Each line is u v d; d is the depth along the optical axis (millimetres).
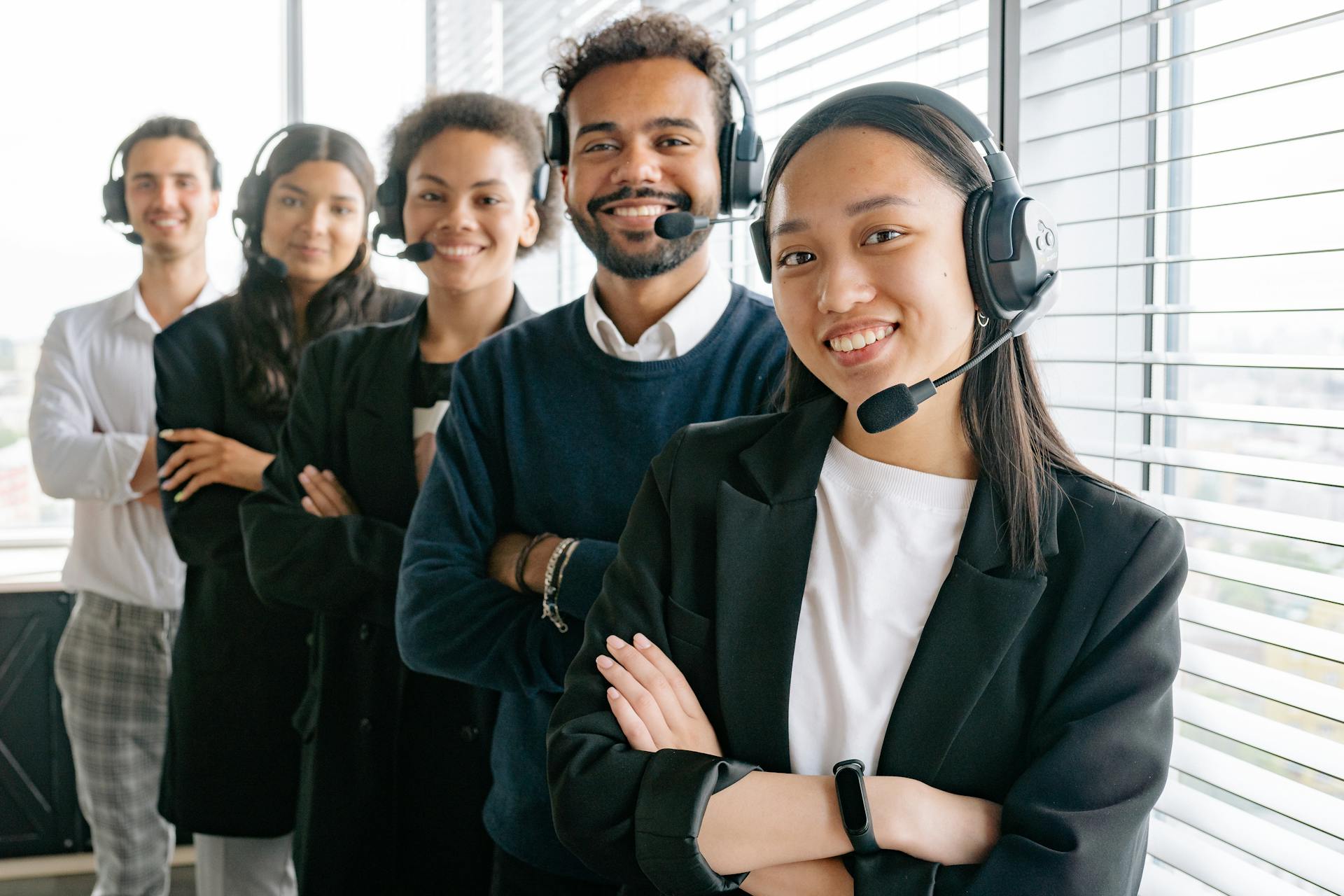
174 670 2209
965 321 829
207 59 3299
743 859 836
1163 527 842
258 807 2143
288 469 1866
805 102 1755
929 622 861
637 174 1263
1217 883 1032
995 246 806
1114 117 1242
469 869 1697
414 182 1767
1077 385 1267
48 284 3332
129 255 3402
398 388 1797
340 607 1713
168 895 2684
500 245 1769
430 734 1718
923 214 801
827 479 935
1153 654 816
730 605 925
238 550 2133
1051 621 848
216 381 2217
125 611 2414
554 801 912
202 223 2541
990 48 1237
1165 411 1107
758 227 924
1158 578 830
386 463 1794
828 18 1612
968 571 854
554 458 1353
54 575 2891
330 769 1773
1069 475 895
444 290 1776
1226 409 1061
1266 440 1139
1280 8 1086
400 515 1794
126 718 2434
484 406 1405
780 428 984
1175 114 1214
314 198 2184
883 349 819
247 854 2207
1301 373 1091
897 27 1409
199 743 2152
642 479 1316
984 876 780
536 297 2895
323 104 3326
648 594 983
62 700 2809
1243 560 1054
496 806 1401
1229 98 1011
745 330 1348
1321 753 951
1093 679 816
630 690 933
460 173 1733
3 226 3275
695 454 1008
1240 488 1165
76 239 3342
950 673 847
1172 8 1059
